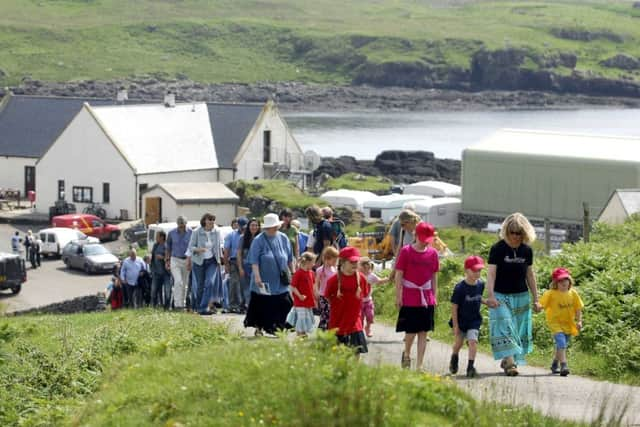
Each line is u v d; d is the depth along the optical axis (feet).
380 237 424.87
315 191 613.93
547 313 127.65
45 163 597.93
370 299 151.94
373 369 89.20
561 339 126.11
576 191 449.06
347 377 85.56
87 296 324.60
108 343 140.36
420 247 119.24
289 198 545.85
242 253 171.63
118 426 91.97
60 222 515.09
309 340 98.53
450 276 188.24
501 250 121.49
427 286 119.44
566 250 187.83
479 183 475.72
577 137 475.72
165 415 90.22
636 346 131.54
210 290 177.17
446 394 88.58
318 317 165.37
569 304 126.52
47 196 598.75
